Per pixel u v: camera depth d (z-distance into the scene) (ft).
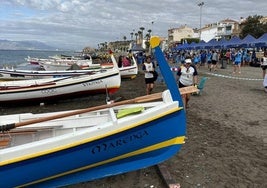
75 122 20.45
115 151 16.74
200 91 48.52
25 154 14.87
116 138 16.44
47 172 15.57
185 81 34.88
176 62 142.92
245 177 19.04
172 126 17.52
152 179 18.83
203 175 19.27
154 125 17.04
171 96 17.88
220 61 125.80
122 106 20.44
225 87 59.06
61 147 15.39
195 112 36.32
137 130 16.74
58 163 15.64
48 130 19.98
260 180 18.65
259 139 26.35
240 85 62.54
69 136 15.58
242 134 27.73
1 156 14.47
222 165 20.79
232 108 39.04
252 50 137.18
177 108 17.48
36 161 15.14
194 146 24.34
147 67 42.80
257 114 35.81
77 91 47.11
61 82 46.16
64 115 18.26
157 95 20.49
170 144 17.88
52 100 47.21
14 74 66.85
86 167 16.53
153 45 17.90
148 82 43.14
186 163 21.07
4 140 18.98
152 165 18.99
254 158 22.02
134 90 60.49
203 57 125.70
